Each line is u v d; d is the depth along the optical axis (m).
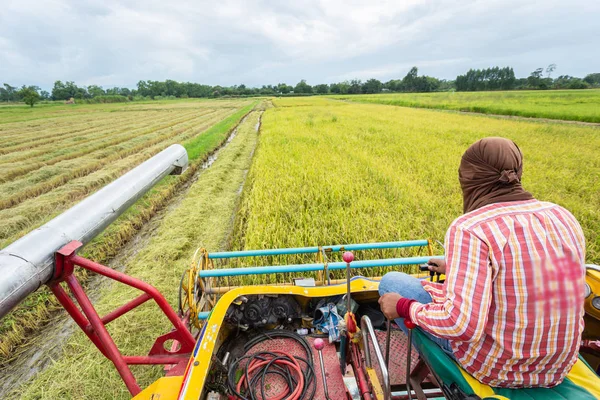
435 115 28.27
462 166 1.53
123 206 2.40
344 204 6.98
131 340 3.58
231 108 51.53
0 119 37.38
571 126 20.55
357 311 2.83
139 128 25.97
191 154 12.64
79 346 3.60
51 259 1.76
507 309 1.24
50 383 3.16
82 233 2.00
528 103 37.19
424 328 1.41
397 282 1.93
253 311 2.68
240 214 7.04
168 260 5.30
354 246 3.35
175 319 2.39
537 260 1.20
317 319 2.75
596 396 1.33
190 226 6.65
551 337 1.23
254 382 2.26
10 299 1.47
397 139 14.79
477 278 1.22
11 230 7.02
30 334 3.97
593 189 7.86
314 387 2.20
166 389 1.91
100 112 50.31
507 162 1.34
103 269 2.02
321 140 14.82
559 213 1.31
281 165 10.16
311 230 5.51
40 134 23.45
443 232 5.54
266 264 4.69
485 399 1.33
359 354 2.21
